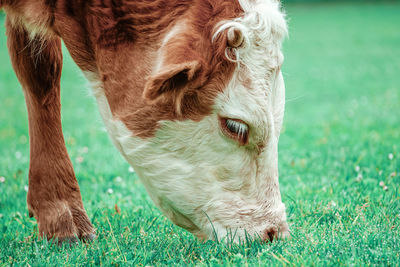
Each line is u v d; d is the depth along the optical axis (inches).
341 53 1144.2
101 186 298.2
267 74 156.5
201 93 156.6
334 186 261.9
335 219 210.2
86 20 174.9
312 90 739.4
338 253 162.7
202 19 156.1
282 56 160.7
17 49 201.5
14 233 215.3
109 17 168.1
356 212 211.5
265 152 163.0
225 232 165.6
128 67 167.3
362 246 166.1
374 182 262.7
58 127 207.0
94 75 181.9
